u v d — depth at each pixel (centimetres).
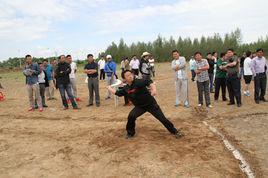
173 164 645
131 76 760
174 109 1180
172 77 2902
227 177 588
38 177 631
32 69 1264
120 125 963
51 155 744
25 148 802
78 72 4288
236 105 1218
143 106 785
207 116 1058
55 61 1590
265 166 636
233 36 7756
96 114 1168
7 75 4422
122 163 664
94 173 634
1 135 933
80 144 803
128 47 7750
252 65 1230
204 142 776
